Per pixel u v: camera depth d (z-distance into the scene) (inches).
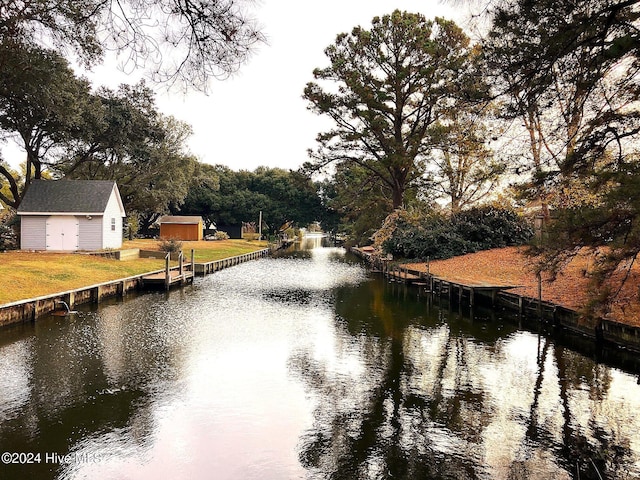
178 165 1820.9
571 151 356.2
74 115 1061.1
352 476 241.9
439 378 393.7
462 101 330.6
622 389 367.2
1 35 290.5
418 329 585.0
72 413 315.3
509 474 244.7
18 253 1076.5
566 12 270.8
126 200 1754.4
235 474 243.4
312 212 3230.8
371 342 516.1
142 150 1546.5
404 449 270.1
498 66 294.7
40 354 454.9
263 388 366.6
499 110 317.7
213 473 244.1
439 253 1203.2
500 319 652.1
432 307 754.2
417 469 248.7
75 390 358.0
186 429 293.9
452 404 336.2
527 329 585.0
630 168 307.3
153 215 2605.8
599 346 497.0
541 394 356.5
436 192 1531.7
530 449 271.1
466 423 305.0
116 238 1301.7
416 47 1263.5
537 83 294.7
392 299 839.7
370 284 1058.7
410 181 1588.3
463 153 1175.0
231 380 384.8
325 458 259.4
